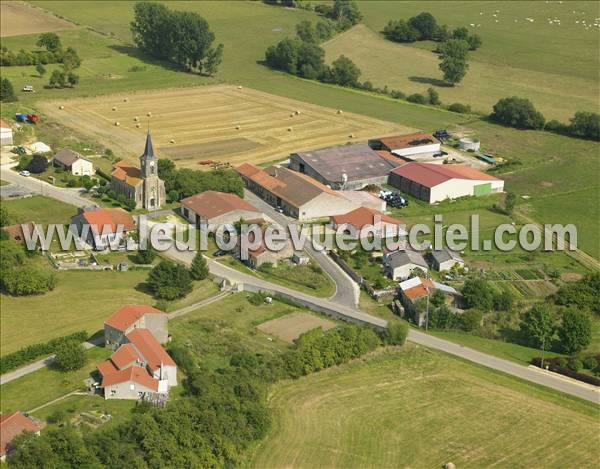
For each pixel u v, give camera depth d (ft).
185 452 453.99
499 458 483.10
